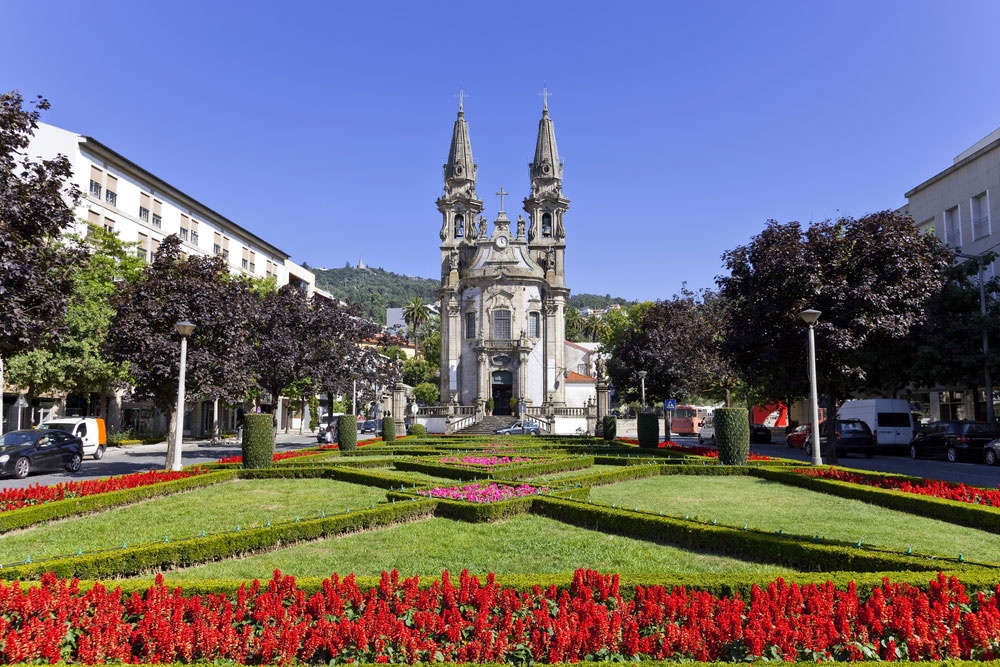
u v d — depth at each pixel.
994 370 29.17
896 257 23.41
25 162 15.74
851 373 24.70
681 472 20.62
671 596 6.46
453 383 63.59
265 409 67.44
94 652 5.69
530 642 5.82
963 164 37.41
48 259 15.73
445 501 13.20
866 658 5.56
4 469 22.39
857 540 10.75
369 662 5.66
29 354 32.19
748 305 25.67
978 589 6.96
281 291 36.91
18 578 7.88
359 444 33.53
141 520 13.09
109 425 46.41
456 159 69.00
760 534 9.90
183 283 23.59
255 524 12.25
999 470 24.02
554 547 10.49
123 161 44.25
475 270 64.88
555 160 69.38
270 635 5.81
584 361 89.69
